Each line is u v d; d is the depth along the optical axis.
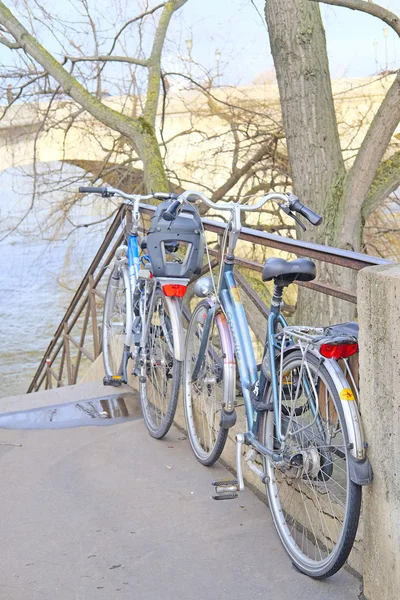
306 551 2.69
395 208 10.90
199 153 12.07
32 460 3.87
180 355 3.64
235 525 2.98
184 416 4.11
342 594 2.43
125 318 4.88
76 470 3.68
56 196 11.80
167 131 12.14
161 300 3.90
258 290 9.09
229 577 2.59
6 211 11.73
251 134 12.02
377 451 2.21
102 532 2.98
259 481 3.26
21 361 22.89
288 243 2.97
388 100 7.56
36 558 2.79
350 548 2.30
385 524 2.21
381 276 2.11
